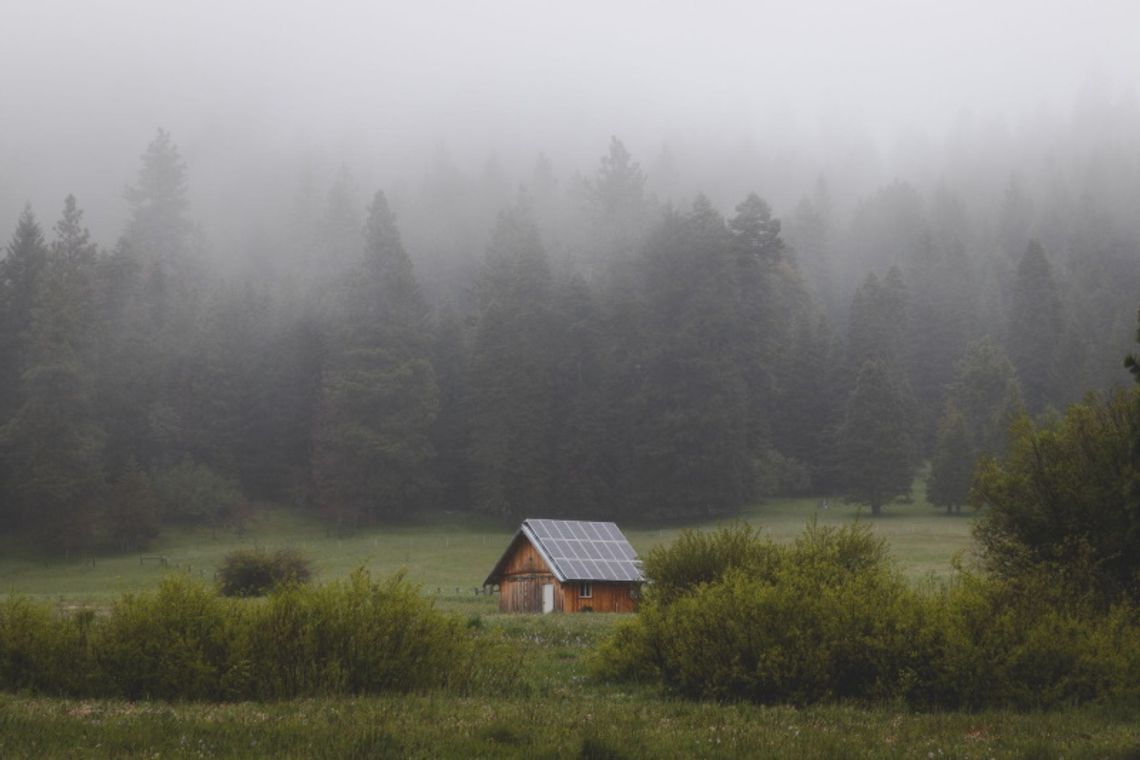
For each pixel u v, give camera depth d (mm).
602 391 124125
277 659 16453
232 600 17875
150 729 12500
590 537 58125
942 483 115688
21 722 12812
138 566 96625
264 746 11852
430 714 14148
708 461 115188
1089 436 23406
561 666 21875
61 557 101250
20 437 105000
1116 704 16141
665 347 121125
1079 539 21953
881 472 115438
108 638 16531
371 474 119688
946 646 16562
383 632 17016
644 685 18469
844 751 12359
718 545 24859
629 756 11789
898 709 15906
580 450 119375
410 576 88938
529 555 57781
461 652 17844
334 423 123125
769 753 12133
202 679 16000
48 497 103312
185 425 123500
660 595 23984
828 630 17031
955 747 12719
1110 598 20984
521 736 12578
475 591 70812
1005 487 23828
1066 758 12133
